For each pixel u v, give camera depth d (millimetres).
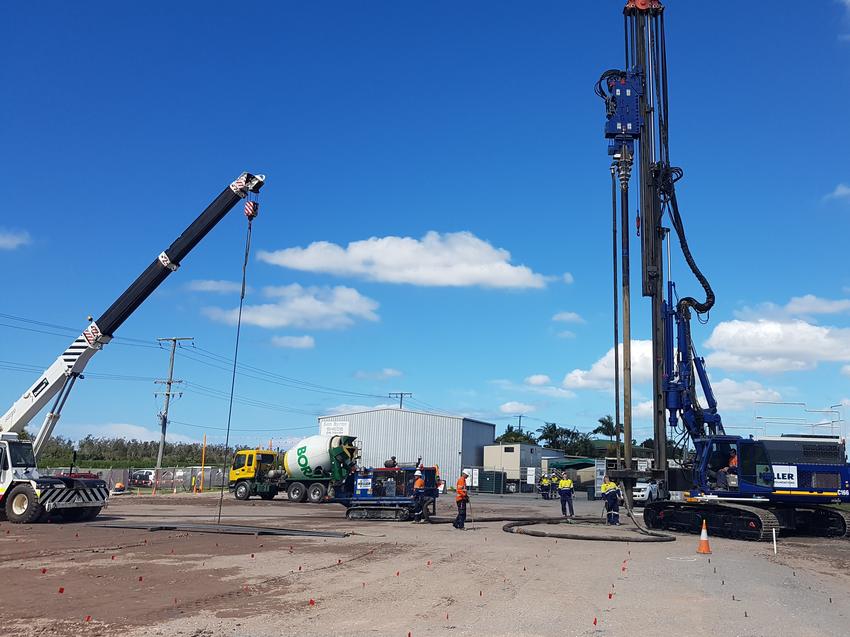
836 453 23766
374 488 27844
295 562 14938
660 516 25500
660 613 10453
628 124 25438
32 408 24969
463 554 16875
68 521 24500
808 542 22453
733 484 23641
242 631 8953
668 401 25547
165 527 21188
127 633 8773
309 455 39344
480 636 8883
